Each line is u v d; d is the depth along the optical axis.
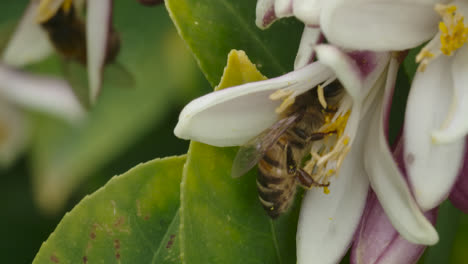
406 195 0.17
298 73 0.17
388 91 0.17
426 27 0.17
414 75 0.18
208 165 0.18
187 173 0.18
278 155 0.18
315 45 0.17
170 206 0.19
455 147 0.17
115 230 0.19
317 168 0.18
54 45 0.22
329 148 0.18
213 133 0.17
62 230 0.19
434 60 0.17
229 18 0.18
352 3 0.17
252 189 0.18
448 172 0.17
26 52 0.22
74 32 0.22
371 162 0.17
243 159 0.18
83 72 0.22
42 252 0.19
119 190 0.19
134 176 0.19
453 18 0.17
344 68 0.17
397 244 0.17
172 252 0.19
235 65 0.17
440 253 0.20
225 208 0.18
